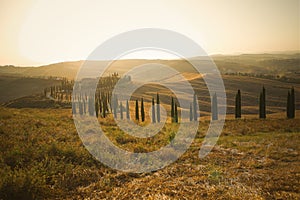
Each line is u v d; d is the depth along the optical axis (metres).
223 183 8.80
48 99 102.00
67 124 21.80
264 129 27.25
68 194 7.68
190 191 7.93
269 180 9.16
